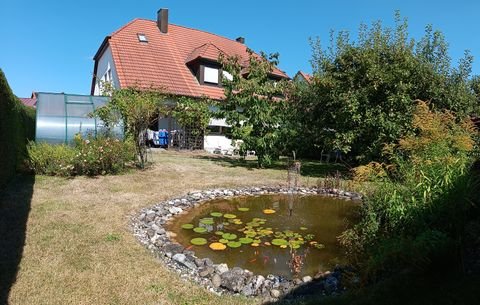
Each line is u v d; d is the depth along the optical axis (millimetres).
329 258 5367
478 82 14180
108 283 3957
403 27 11500
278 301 3818
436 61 11617
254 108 12914
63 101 12547
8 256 4492
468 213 4156
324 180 10305
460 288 3346
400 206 4773
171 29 23438
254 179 10828
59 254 4633
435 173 4691
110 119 11484
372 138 11008
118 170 10336
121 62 18906
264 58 13375
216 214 7555
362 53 11094
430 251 3717
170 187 9078
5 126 7480
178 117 16781
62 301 3561
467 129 6238
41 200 7133
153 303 3621
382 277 4008
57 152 9664
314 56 13422
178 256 4879
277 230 6633
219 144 19609
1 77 6777
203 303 3693
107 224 5934
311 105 13406
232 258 5328
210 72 20547
